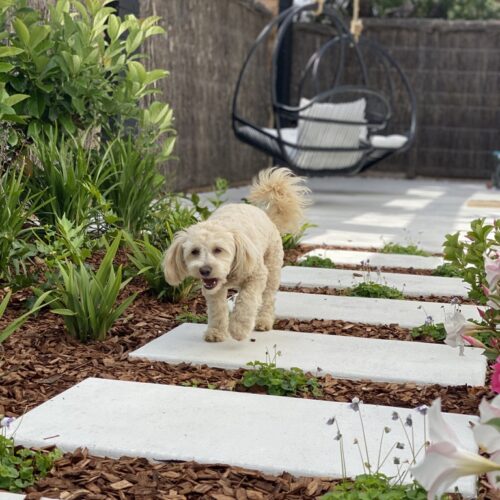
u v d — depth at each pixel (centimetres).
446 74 1187
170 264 320
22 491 229
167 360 313
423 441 251
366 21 1191
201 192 860
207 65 874
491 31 1162
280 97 1114
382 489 223
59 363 308
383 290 411
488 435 158
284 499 226
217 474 236
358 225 648
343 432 256
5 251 377
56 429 256
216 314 331
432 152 1207
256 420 263
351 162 830
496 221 340
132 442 249
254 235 324
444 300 409
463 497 226
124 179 457
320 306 387
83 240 410
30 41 449
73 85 458
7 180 436
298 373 296
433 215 731
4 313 354
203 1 848
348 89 782
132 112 503
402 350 327
